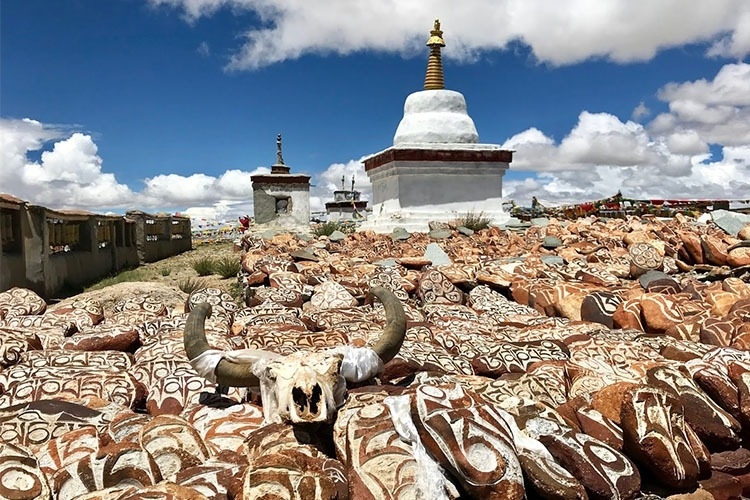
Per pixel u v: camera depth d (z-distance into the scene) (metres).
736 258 11.37
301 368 3.76
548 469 3.33
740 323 6.41
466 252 15.08
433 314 8.43
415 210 19.97
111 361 5.72
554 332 6.88
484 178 20.48
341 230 22.19
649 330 7.25
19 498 3.03
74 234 19.73
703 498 3.59
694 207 22.27
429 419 3.23
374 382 4.77
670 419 3.71
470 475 3.08
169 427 3.64
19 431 4.09
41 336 6.65
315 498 2.93
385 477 3.16
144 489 2.98
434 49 21.83
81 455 3.54
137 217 26.75
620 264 12.46
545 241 15.72
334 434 3.58
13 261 13.89
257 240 19.48
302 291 9.73
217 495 3.21
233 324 7.43
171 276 20.12
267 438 3.62
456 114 21.20
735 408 4.19
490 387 4.77
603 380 4.95
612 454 3.55
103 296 11.45
